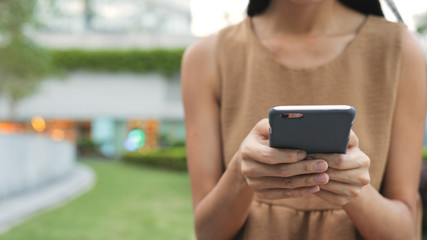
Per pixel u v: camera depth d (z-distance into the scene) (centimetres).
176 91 2344
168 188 886
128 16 2345
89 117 2308
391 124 89
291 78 88
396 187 87
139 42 2348
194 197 93
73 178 1027
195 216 89
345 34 92
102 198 713
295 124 57
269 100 88
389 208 79
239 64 93
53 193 729
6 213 508
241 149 66
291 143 60
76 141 2327
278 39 93
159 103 2309
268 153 60
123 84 2311
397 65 87
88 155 2277
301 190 63
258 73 89
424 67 90
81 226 475
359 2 93
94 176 1148
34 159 783
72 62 2233
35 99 2288
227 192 78
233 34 96
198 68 96
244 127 89
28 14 1076
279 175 61
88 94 2305
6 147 638
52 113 2295
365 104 87
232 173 76
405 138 88
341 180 63
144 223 502
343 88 87
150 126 2402
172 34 2358
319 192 66
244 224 89
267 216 88
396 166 88
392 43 88
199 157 93
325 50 90
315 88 87
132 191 823
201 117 95
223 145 94
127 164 1809
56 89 2291
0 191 616
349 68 87
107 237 427
